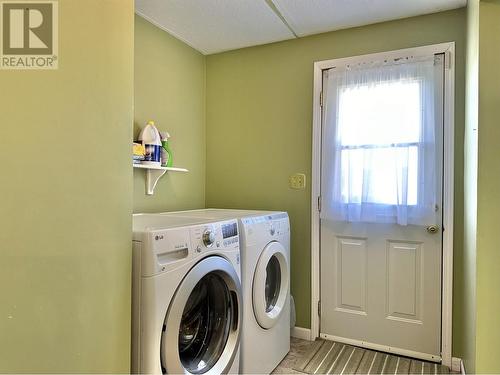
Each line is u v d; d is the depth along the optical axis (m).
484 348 1.44
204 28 2.30
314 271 2.43
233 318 1.67
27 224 0.83
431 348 2.12
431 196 2.06
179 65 2.49
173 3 1.98
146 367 1.23
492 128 1.43
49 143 0.88
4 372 0.79
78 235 0.97
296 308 2.49
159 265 1.25
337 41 2.34
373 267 2.28
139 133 2.12
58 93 0.90
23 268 0.82
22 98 0.82
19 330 0.82
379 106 2.17
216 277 1.61
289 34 2.40
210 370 1.54
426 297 2.14
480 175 1.45
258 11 2.07
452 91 2.04
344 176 2.28
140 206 2.15
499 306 1.42
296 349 2.29
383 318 2.25
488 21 1.44
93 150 1.01
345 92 2.28
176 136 2.46
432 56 2.08
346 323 2.36
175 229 1.34
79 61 0.96
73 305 0.95
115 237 1.10
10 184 0.79
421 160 2.07
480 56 1.45
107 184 1.07
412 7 2.02
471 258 1.62
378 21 2.19
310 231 2.44
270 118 2.57
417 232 2.16
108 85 1.06
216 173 2.77
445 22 2.06
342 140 2.28
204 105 2.79
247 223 1.79
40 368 0.86
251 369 1.80
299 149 2.47
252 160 2.63
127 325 1.16
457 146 2.03
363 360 2.14
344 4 1.99
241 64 2.67
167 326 1.28
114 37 1.09
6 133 0.79
